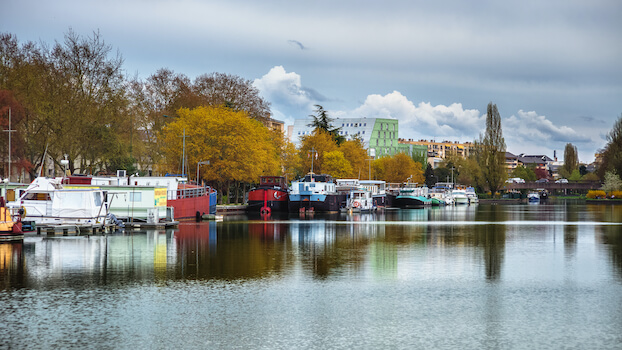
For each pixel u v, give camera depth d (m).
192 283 43.00
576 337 31.17
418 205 182.75
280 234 78.00
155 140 132.62
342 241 70.00
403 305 37.25
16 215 64.56
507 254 59.22
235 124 125.94
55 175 109.31
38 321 33.09
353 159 192.75
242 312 35.34
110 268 48.06
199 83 149.38
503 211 155.62
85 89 107.75
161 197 84.88
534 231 86.19
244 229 84.75
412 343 30.12
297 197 130.25
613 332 31.98
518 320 34.16
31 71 102.06
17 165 98.12
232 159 126.81
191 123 125.19
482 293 40.69
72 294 39.16
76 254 54.47
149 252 56.78
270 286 42.34
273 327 32.50
